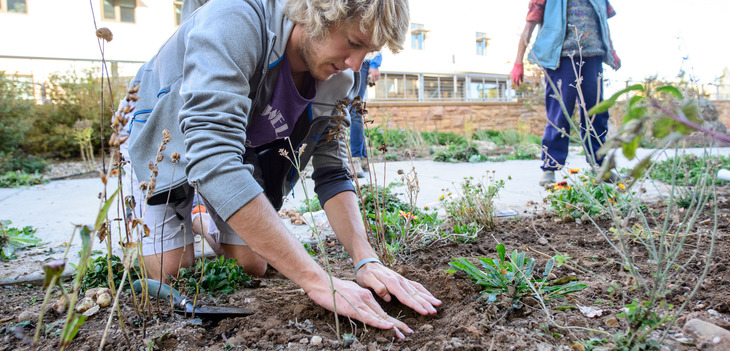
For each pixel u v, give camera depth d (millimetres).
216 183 1428
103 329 1490
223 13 1604
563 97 4387
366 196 3135
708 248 2164
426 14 25016
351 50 1612
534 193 4215
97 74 10570
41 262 2414
